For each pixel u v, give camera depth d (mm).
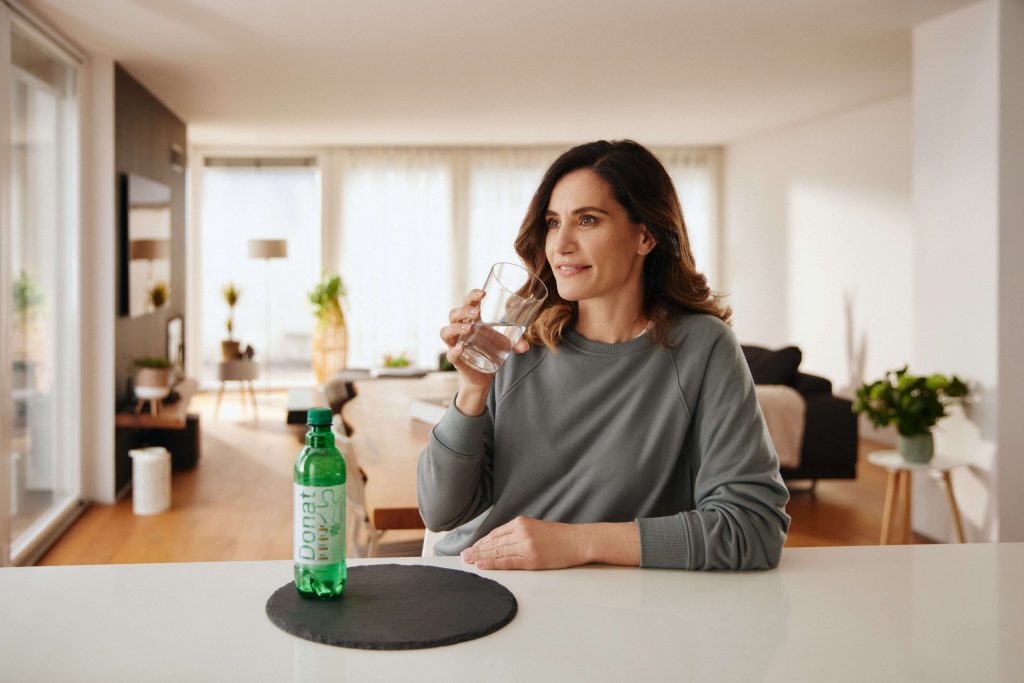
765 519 1273
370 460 2732
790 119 8016
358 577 1169
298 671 899
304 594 1084
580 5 4426
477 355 1249
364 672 898
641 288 1451
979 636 1020
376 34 4980
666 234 1369
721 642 989
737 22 4738
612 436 1391
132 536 4641
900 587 1187
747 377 1403
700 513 1268
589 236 1351
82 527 4809
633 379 1396
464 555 1265
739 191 9586
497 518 1427
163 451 5188
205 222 9969
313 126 8406
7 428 3961
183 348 7891
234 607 1072
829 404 5270
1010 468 4211
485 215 9945
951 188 4480
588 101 7070
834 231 7789
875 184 7203
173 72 5844
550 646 969
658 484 1389
